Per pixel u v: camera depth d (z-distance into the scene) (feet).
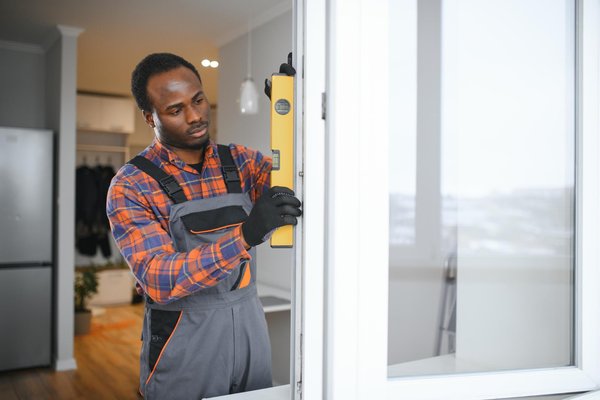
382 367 3.51
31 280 13.34
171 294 3.71
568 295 4.52
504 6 4.47
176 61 4.56
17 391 11.90
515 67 4.57
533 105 4.64
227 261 3.51
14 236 13.21
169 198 4.56
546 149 4.61
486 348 4.43
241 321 4.74
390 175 3.82
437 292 4.15
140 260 3.95
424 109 3.96
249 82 11.16
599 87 4.48
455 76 4.25
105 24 13.43
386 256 3.50
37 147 13.43
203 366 4.53
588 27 4.44
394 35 3.78
